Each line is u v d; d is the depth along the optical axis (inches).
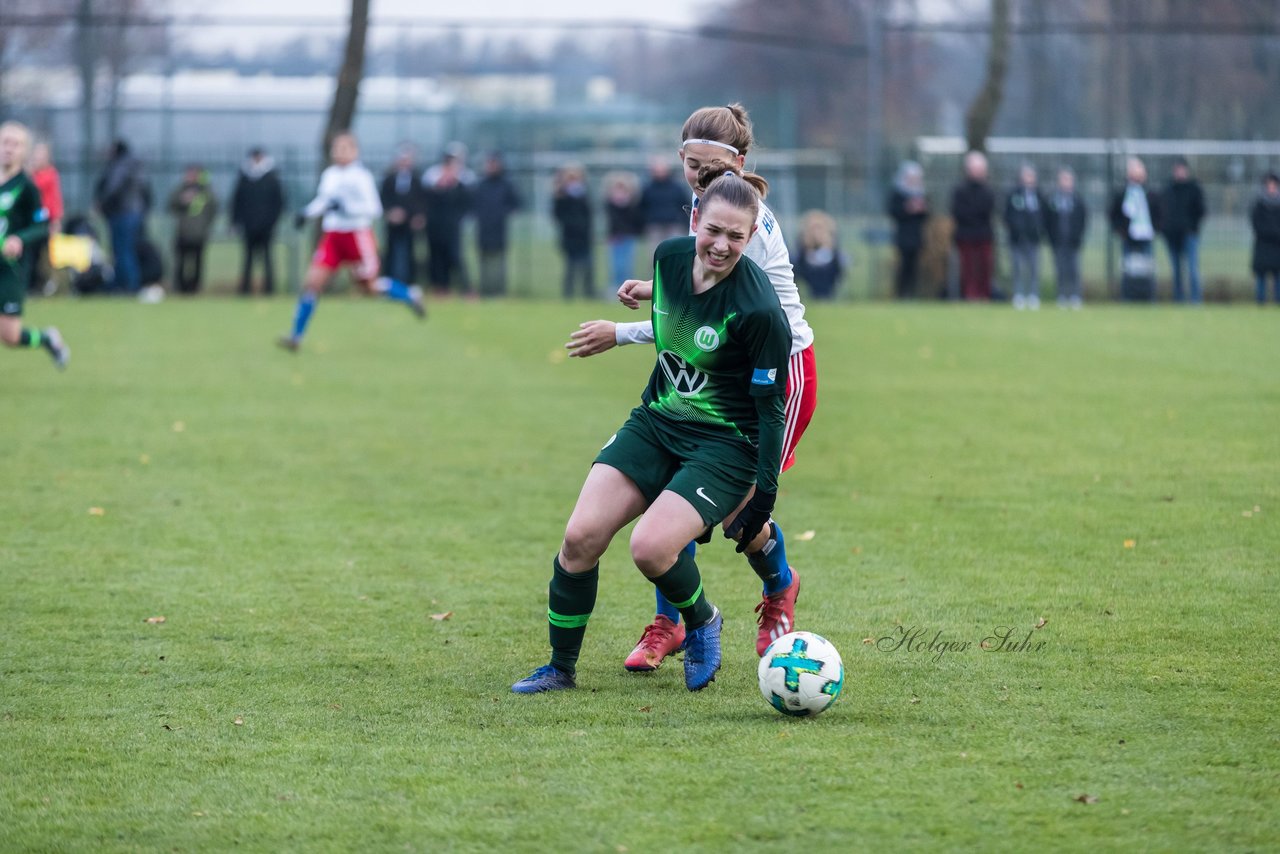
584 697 681.0
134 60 3804.1
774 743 607.5
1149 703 654.5
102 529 1041.5
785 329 645.9
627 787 558.6
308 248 3622.0
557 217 3248.0
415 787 562.6
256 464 1301.7
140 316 2733.8
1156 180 3629.4
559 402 1697.8
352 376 1920.5
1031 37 4372.5
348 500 1152.8
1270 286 3494.1
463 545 1005.2
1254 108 4097.0
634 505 681.0
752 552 730.2
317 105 3905.0
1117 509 1096.2
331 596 868.6
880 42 3917.3
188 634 786.2
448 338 2413.9
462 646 768.3
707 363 662.5
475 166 3777.1
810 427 1517.0
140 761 594.6
